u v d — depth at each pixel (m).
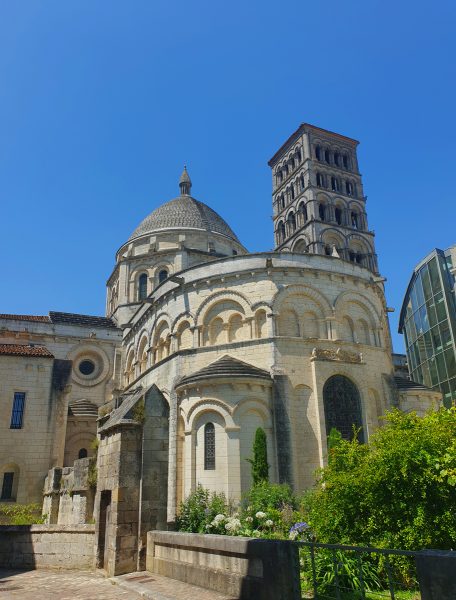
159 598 11.47
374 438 15.26
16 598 12.82
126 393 40.97
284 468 29.20
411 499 12.64
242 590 10.77
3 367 40.50
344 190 79.50
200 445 30.17
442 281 46.78
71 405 48.94
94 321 58.28
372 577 12.67
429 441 13.05
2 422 39.06
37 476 38.69
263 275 35.16
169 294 39.25
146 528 15.55
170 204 65.94
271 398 31.19
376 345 36.56
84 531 18.45
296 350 32.91
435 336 47.94
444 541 11.97
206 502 21.66
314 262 36.31
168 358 36.44
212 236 60.25
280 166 87.00
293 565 9.83
